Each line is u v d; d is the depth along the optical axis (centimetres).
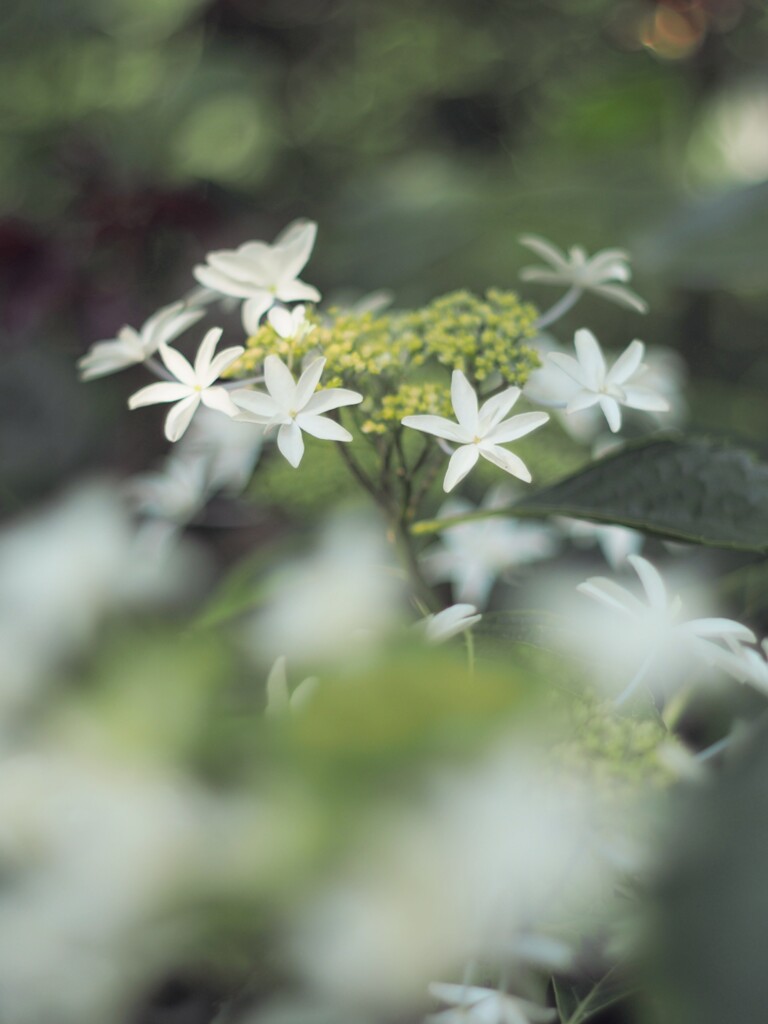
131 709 31
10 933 29
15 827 30
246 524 62
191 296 50
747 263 80
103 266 127
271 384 43
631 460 49
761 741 36
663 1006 33
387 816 27
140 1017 33
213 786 30
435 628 39
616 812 35
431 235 124
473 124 201
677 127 167
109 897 28
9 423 102
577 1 187
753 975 33
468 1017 37
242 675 35
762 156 172
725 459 49
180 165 160
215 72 156
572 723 36
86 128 153
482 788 27
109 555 36
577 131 173
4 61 153
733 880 34
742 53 164
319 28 192
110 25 157
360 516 53
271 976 32
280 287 48
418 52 200
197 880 27
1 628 35
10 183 156
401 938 26
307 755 27
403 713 27
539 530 56
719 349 128
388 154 193
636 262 92
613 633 40
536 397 50
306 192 183
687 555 58
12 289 118
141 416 96
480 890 27
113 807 29
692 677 43
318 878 27
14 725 32
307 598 35
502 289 130
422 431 44
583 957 39
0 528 71
